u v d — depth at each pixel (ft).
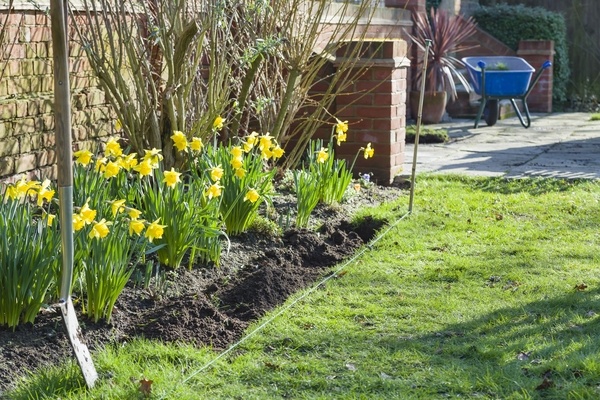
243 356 14.62
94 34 21.65
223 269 19.20
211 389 13.46
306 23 26.71
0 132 20.83
